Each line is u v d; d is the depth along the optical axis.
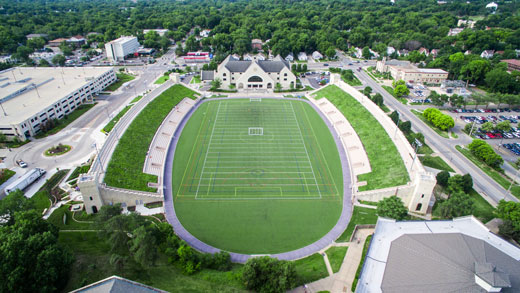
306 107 171.25
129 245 71.19
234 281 65.50
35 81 178.88
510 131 142.25
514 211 80.38
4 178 104.56
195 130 142.50
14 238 60.41
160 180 105.06
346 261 73.31
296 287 65.88
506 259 62.06
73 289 60.47
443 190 102.56
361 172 109.94
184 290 61.62
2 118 130.50
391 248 66.62
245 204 95.12
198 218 89.19
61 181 103.44
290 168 113.56
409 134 135.88
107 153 107.12
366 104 152.50
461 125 150.50
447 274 58.16
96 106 166.62
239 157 120.19
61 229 82.69
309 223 87.81
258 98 183.88
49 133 135.25
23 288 56.94
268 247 79.56
